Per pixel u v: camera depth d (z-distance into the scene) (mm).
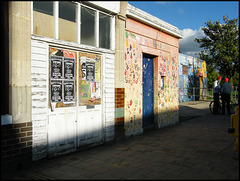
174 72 9414
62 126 4969
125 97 6699
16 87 4066
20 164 4129
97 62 5855
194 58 19359
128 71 6812
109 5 5996
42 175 3908
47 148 4656
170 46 9102
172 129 8141
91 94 5676
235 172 3910
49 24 4777
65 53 5031
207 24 19141
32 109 4355
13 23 4027
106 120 6059
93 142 5730
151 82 8305
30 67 4293
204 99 20328
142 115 7719
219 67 19250
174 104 9352
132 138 6777
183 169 4105
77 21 5371
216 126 8391
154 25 7754
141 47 7387
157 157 4859
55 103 4812
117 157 4910
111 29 6344
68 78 5090
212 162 4461
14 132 4035
